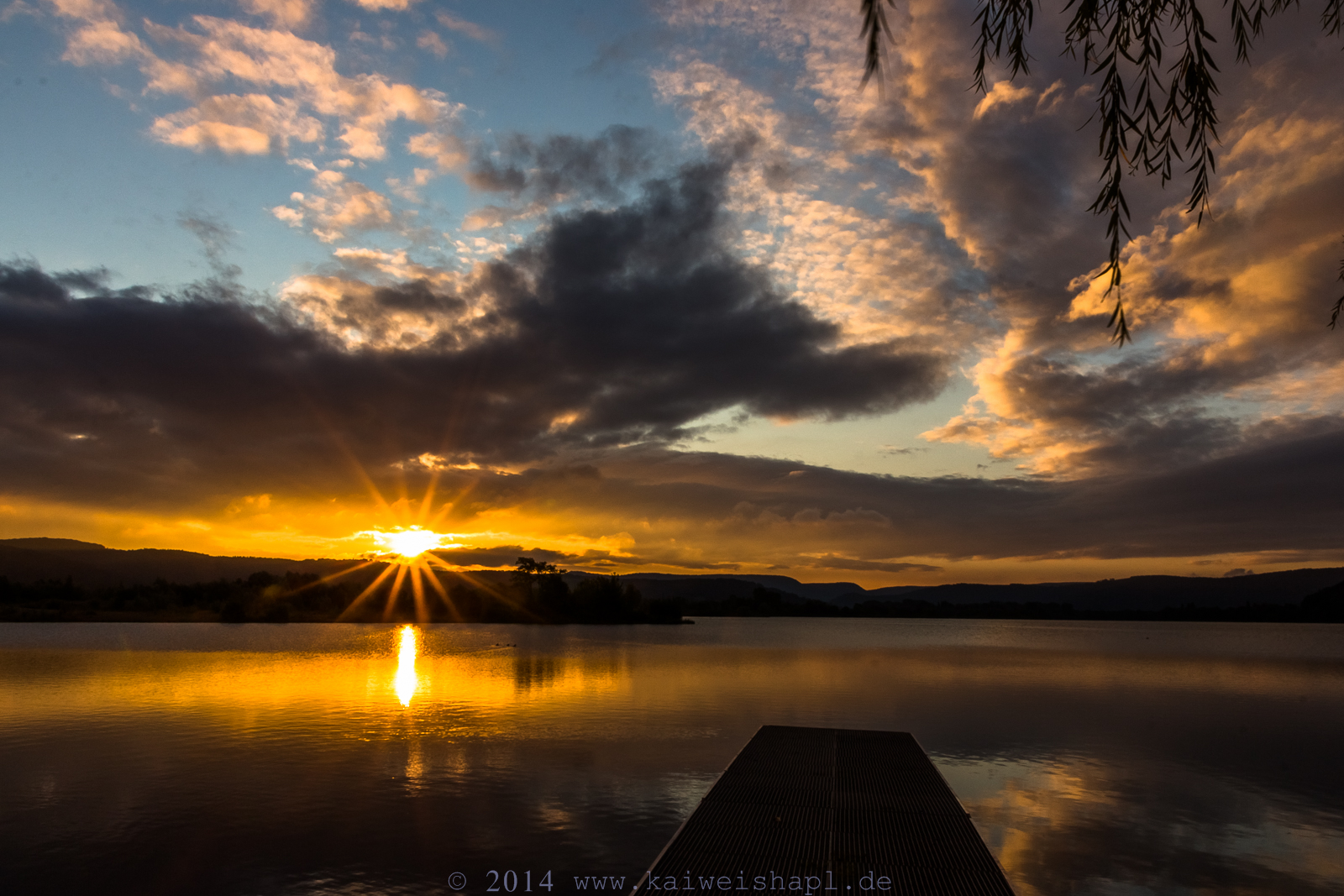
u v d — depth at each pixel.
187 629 91.88
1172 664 63.38
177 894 12.63
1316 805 18.78
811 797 16.11
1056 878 14.03
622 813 16.81
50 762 21.16
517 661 54.28
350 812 16.77
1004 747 25.45
